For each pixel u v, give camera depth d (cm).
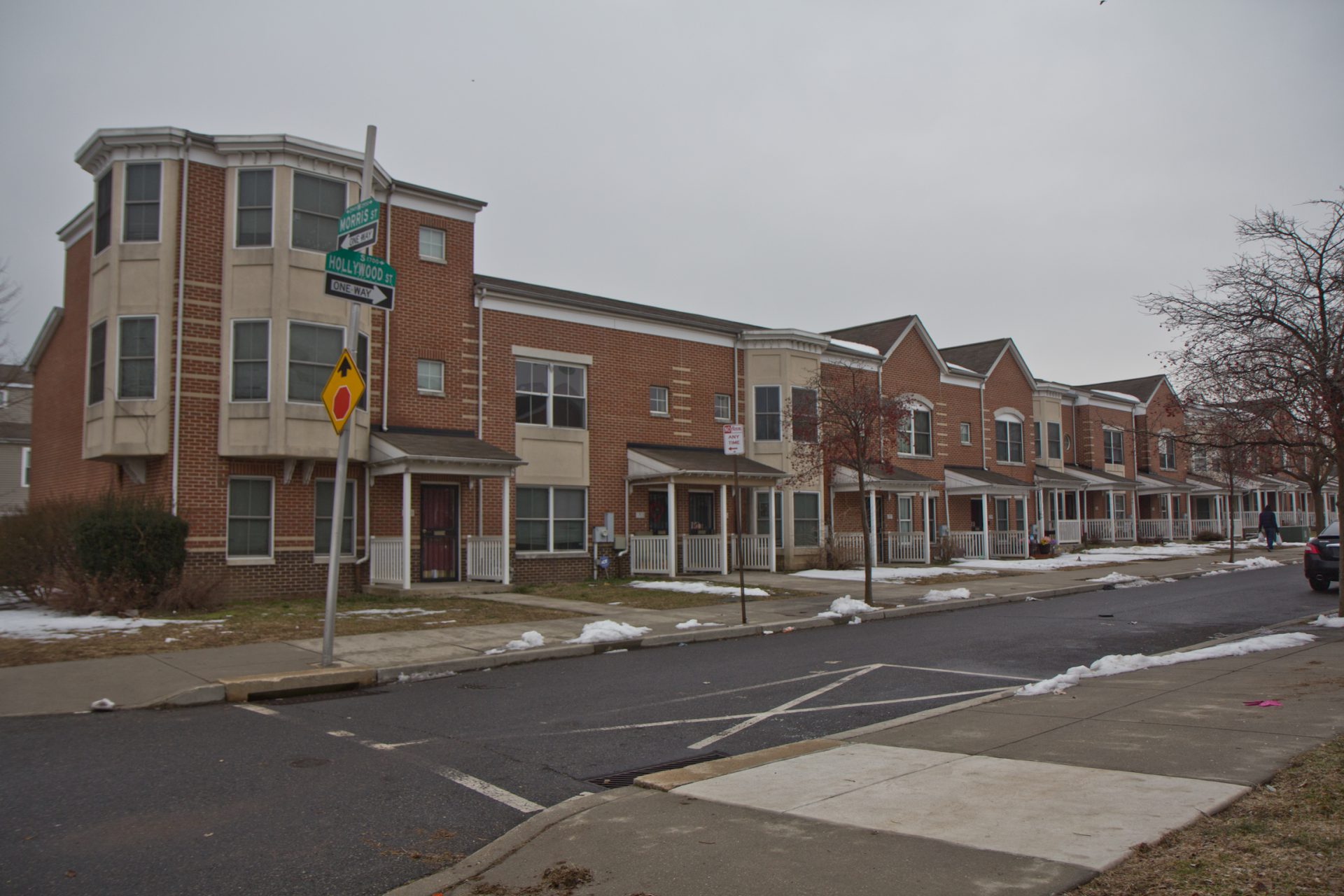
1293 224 1678
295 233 1927
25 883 479
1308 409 1467
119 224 1862
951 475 3522
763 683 1067
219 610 1655
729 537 2720
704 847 504
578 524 2442
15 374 3061
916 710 909
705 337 2773
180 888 474
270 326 1888
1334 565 2033
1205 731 721
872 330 3484
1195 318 1473
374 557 2019
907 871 453
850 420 2017
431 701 978
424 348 2164
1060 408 4331
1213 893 407
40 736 814
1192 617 1677
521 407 2347
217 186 1911
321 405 1920
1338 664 1021
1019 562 3150
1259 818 507
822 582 2361
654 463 2456
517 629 1455
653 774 671
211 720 888
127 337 1852
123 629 1392
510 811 606
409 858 520
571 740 798
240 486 1902
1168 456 5066
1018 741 720
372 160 1145
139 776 680
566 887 458
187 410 1845
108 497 1670
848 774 643
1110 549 4103
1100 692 919
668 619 1623
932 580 2455
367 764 720
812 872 458
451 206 2233
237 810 602
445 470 1978
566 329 2444
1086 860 454
